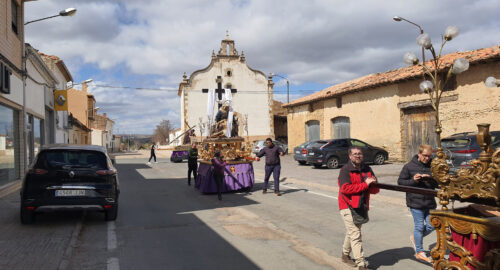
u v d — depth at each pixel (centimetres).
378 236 601
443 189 313
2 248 518
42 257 478
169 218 762
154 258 499
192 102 4391
